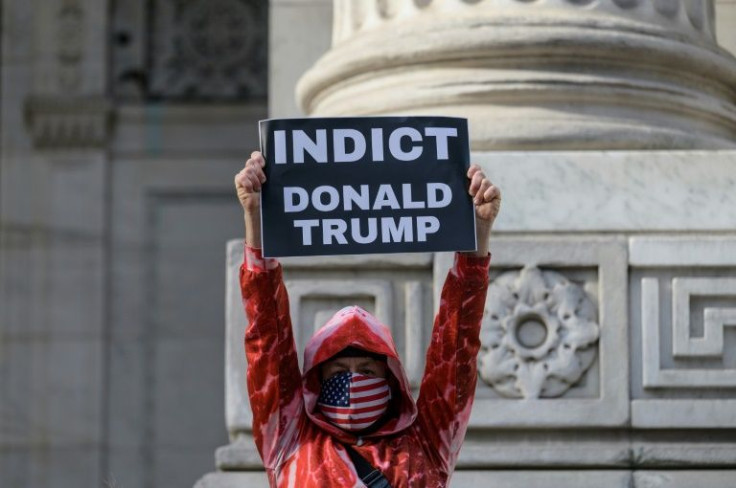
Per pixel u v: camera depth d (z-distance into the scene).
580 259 15.56
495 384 15.50
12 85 32.41
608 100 16.06
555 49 15.90
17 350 31.84
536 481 15.26
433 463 11.66
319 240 11.62
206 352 32.12
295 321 15.66
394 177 11.70
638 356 15.51
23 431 31.64
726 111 16.88
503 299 15.56
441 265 15.57
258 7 32.72
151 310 32.19
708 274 15.55
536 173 15.73
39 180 32.19
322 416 11.58
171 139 32.53
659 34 16.22
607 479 15.23
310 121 11.73
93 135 32.31
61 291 32.03
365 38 16.75
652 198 15.71
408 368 15.58
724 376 15.41
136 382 31.97
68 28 32.44
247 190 11.56
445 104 16.08
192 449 31.86
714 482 15.16
